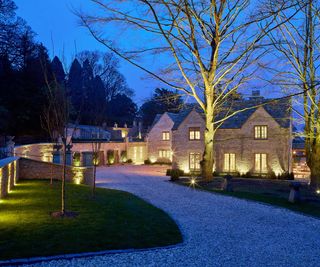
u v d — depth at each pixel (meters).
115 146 45.84
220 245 8.43
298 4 17.89
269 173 29.64
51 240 7.79
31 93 34.78
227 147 31.45
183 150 33.59
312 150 20.91
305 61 20.12
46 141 34.97
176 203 14.85
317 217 12.27
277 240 9.10
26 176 19.06
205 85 20.97
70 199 13.16
